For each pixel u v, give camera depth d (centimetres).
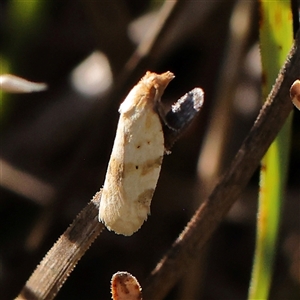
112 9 16
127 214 10
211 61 18
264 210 11
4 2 18
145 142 10
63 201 15
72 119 18
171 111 10
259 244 12
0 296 15
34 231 15
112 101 15
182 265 11
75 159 16
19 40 16
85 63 18
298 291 15
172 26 14
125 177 10
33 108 18
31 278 11
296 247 16
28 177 16
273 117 11
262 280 12
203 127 18
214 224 11
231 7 16
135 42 16
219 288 16
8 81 11
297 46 10
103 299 16
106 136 16
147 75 10
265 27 11
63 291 16
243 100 18
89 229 10
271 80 11
